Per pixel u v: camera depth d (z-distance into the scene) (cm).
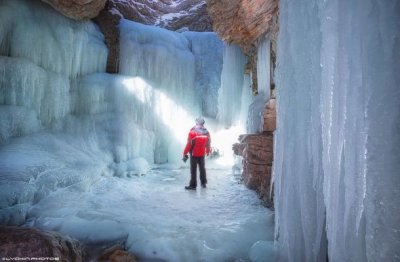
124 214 407
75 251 278
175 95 978
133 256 301
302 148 256
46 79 680
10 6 620
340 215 204
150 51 927
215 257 302
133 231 346
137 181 667
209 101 1057
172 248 312
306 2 247
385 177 166
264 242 319
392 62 165
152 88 898
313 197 249
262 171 520
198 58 1071
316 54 234
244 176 615
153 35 967
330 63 204
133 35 916
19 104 612
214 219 398
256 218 389
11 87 595
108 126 796
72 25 759
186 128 987
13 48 624
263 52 643
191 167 592
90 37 814
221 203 478
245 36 701
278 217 303
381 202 168
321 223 241
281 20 302
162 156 930
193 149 589
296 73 263
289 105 279
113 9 915
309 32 245
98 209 426
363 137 180
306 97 251
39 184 450
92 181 584
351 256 194
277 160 309
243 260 302
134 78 867
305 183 253
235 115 899
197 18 1252
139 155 849
